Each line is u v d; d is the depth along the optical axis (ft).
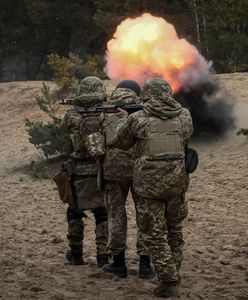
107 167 24.50
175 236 22.95
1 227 37.68
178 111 22.26
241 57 83.71
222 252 29.81
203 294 22.70
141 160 21.94
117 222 24.81
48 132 62.54
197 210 39.78
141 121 21.95
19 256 29.58
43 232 35.70
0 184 55.11
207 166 52.29
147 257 24.62
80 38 156.04
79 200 26.30
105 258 26.68
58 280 24.44
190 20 116.88
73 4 140.15
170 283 21.93
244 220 36.81
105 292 22.65
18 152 69.21
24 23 150.20
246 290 23.32
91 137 24.52
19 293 22.41
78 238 27.22
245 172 48.67
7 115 84.89
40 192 49.55
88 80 26.68
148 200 22.02
